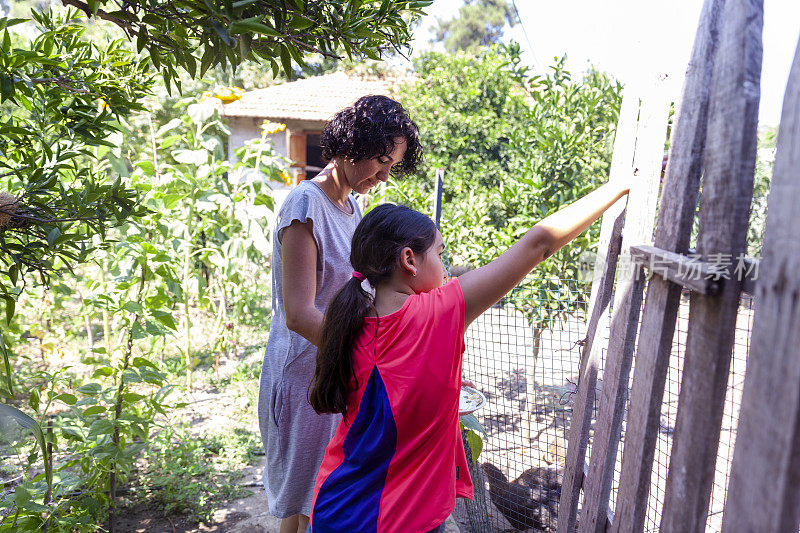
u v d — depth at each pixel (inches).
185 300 179.3
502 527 108.1
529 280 123.1
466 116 262.5
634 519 44.0
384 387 45.9
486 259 145.8
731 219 32.2
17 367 184.1
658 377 42.4
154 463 129.6
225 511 115.8
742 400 29.6
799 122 25.5
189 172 183.0
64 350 207.6
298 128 449.4
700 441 34.6
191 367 192.4
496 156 259.3
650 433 43.3
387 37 65.2
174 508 117.1
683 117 42.3
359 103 66.7
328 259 69.4
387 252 49.1
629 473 45.9
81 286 220.7
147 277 128.9
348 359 48.6
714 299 33.6
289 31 59.8
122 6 55.1
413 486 45.6
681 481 36.6
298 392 72.9
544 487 109.4
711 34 39.4
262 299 295.7
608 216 64.4
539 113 144.8
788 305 25.6
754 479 27.8
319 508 49.0
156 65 60.1
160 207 146.5
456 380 46.3
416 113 267.3
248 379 191.5
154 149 172.9
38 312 192.1
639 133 55.4
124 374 102.9
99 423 99.9
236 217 191.3
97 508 99.6
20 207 65.9
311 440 73.3
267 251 187.9
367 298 49.8
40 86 72.0
